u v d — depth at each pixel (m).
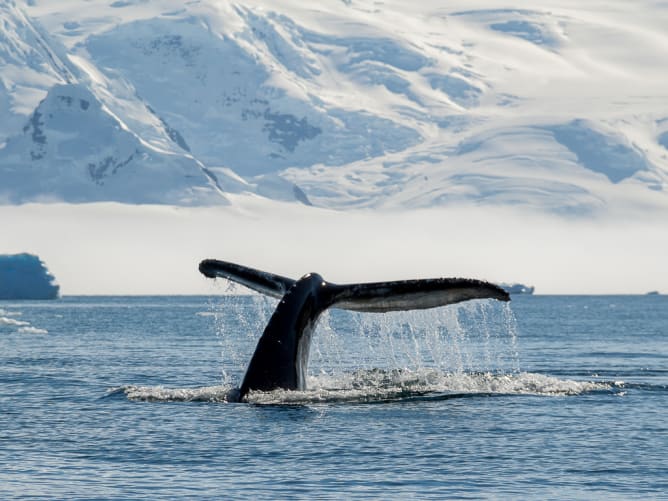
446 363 177.88
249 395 100.12
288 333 99.69
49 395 114.81
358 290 96.00
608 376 145.50
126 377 140.38
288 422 91.69
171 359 179.25
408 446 83.31
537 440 85.94
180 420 92.88
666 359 188.00
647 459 79.81
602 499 69.19
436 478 74.25
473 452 81.69
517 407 100.94
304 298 99.00
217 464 77.69
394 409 98.62
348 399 103.38
